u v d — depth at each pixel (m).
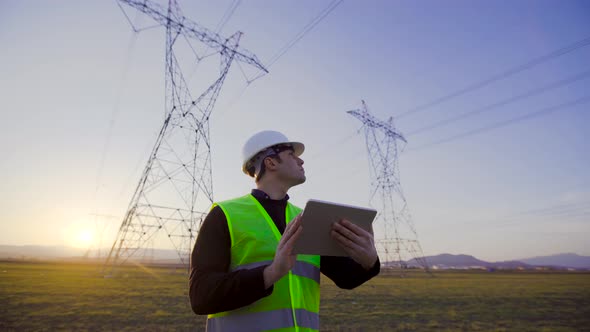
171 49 30.67
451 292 31.94
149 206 33.03
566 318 17.44
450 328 14.47
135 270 71.12
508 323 15.83
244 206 1.94
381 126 57.12
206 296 1.50
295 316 1.68
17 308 17.56
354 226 1.61
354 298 26.16
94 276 43.81
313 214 1.50
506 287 40.16
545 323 15.95
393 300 24.86
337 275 2.09
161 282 37.00
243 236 1.77
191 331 12.81
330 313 18.28
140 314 16.25
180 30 29.84
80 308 17.83
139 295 24.20
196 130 32.31
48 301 20.25
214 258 1.70
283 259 1.45
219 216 1.82
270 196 2.13
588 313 19.16
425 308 20.64
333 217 1.58
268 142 2.23
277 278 1.46
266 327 1.62
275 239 1.83
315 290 1.92
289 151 2.24
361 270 1.93
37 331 12.35
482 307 21.36
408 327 14.56
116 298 22.28
